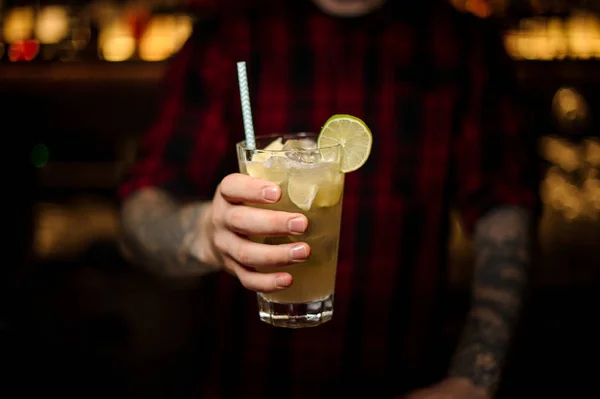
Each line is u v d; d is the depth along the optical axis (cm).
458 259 183
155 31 204
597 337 184
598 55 195
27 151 206
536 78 187
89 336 192
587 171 193
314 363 98
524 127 105
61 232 203
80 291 196
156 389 187
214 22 103
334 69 101
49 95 199
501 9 201
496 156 102
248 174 67
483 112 102
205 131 99
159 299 194
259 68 101
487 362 87
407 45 102
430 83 101
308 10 102
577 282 186
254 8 103
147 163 95
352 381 99
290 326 67
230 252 66
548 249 188
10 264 200
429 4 104
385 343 99
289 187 65
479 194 100
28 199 206
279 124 101
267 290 65
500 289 92
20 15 207
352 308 99
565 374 183
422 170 100
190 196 96
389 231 99
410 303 100
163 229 81
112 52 204
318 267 66
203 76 100
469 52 103
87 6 206
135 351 190
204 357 103
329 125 71
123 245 89
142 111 206
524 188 101
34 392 184
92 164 209
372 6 102
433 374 102
